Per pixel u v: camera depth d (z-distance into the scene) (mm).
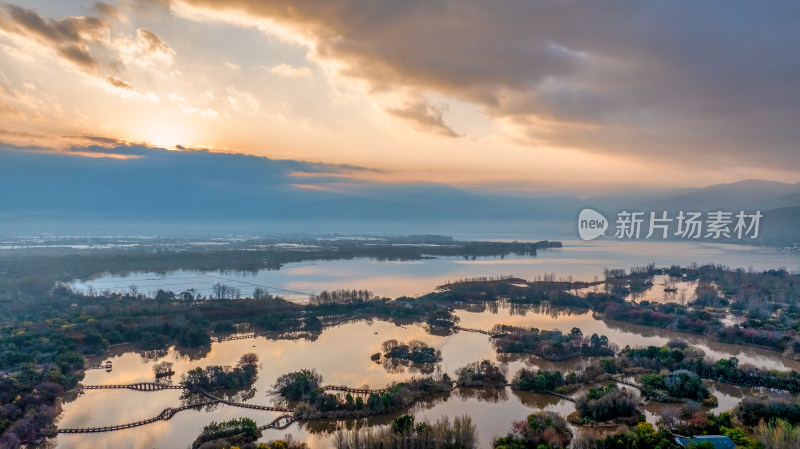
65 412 127688
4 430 108875
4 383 126438
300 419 122062
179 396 138375
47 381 136375
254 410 129000
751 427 110688
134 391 142250
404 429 103250
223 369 149875
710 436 102875
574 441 105250
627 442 101688
